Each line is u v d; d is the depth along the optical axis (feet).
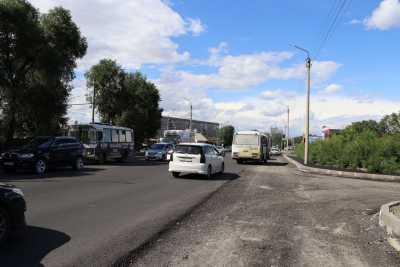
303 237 24.54
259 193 44.93
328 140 106.63
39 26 96.27
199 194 42.91
